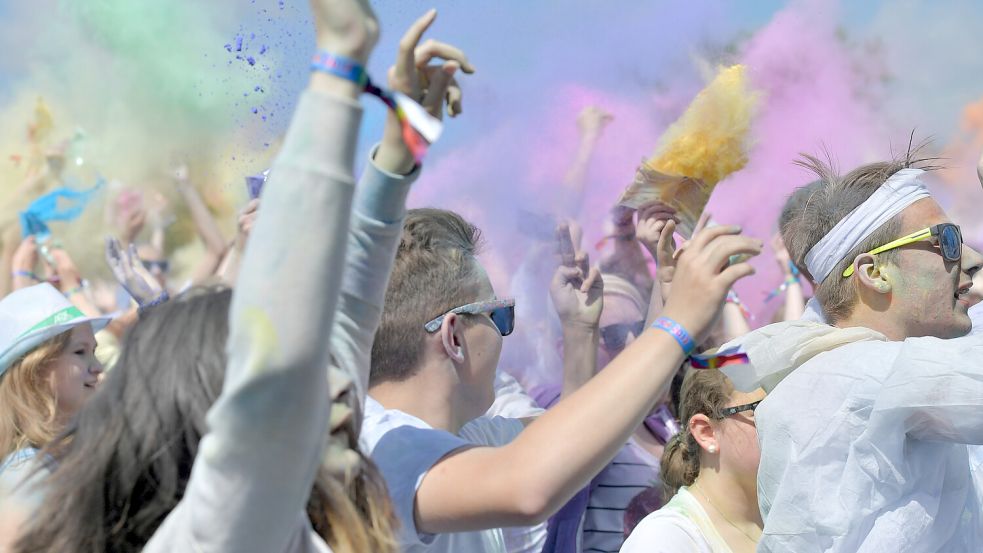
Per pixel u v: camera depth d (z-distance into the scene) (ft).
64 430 4.53
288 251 3.43
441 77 4.93
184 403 4.06
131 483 4.04
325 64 3.66
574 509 9.39
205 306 4.28
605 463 4.68
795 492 6.47
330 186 3.49
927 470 6.47
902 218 7.38
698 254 4.89
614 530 9.91
